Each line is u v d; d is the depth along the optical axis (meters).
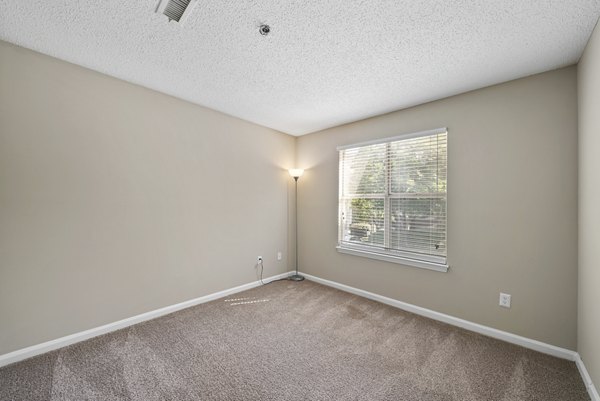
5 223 1.80
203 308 2.78
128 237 2.37
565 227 1.95
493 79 2.18
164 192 2.60
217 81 2.32
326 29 1.61
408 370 1.80
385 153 3.02
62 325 2.03
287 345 2.10
